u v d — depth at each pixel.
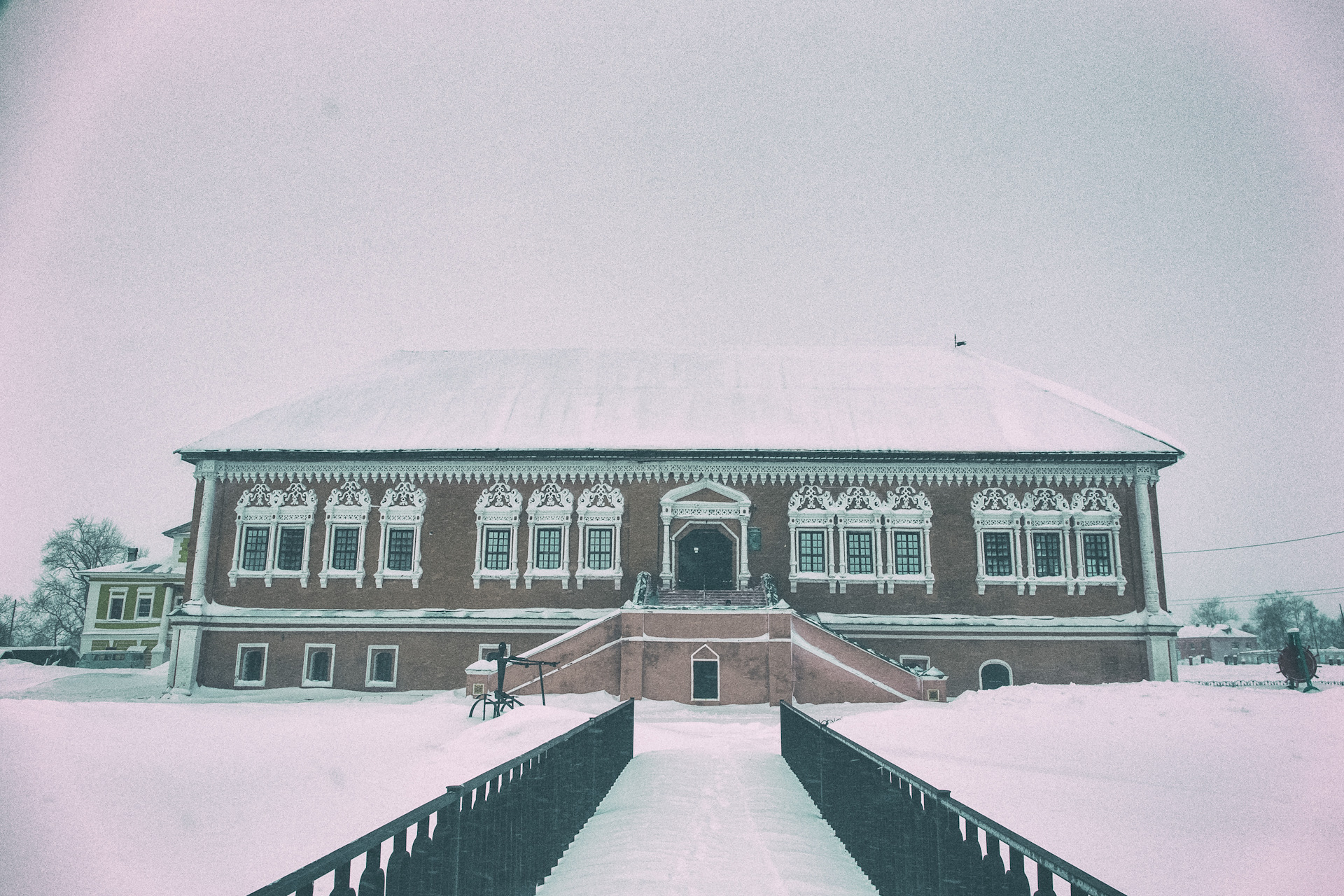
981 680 35.72
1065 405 39.81
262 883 9.56
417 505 38.00
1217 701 17.77
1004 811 11.48
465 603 37.06
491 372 43.94
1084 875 4.44
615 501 37.59
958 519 37.28
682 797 12.41
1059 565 36.84
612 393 41.41
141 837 10.64
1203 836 10.11
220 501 38.62
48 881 9.05
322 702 33.72
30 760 13.30
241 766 14.74
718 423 39.03
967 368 43.03
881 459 37.59
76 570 73.19
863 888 8.31
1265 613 145.75
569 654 31.52
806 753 13.22
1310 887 8.41
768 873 8.46
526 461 38.00
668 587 36.38
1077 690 21.20
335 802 13.09
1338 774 12.44
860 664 31.30
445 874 6.11
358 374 44.19
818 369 43.19
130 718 19.31
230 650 36.91
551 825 9.05
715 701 30.84
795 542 37.19
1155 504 37.12
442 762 16.45
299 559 38.00
